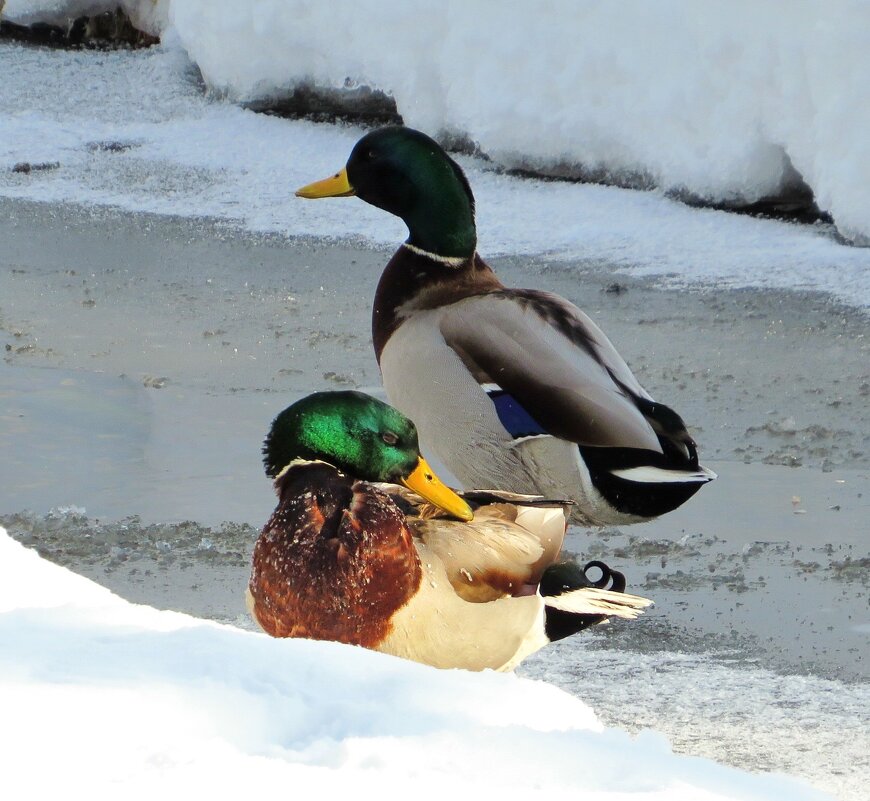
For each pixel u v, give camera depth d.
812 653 8.23
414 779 3.41
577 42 20.69
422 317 10.34
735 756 6.76
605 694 7.61
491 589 7.20
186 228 19.36
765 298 16.22
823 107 17.98
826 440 12.19
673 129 19.88
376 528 6.89
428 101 22.41
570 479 9.57
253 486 11.05
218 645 4.38
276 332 15.27
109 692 3.86
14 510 10.53
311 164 22.11
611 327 15.30
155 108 24.75
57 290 16.73
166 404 13.00
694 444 9.42
